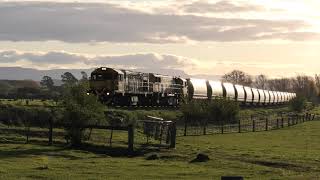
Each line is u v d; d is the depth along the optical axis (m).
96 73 67.44
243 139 53.53
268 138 55.75
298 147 45.19
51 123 37.78
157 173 26.86
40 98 74.81
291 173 28.31
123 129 35.91
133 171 27.36
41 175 24.91
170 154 35.19
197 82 93.88
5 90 107.81
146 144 39.72
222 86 103.69
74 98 38.62
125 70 71.19
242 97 112.12
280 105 163.00
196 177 25.72
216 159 32.97
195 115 70.25
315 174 28.09
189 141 48.06
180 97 85.75
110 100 65.44
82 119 37.69
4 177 24.05
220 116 73.81
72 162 30.17
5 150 33.47
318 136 59.69
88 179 24.20
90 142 38.47
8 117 45.72
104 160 31.73
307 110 135.25
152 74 79.81
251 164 31.66
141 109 68.56
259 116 97.56
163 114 68.25
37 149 34.69
